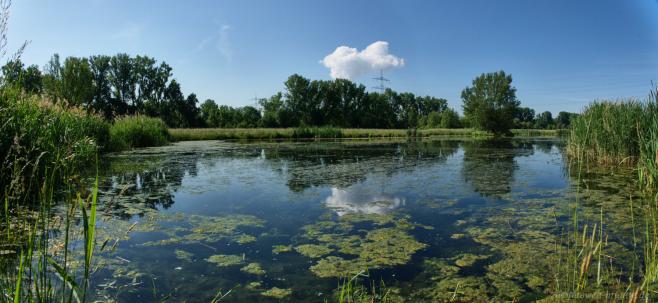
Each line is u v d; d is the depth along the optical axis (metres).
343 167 9.76
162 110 42.75
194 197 6.03
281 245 3.80
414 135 38.94
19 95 5.53
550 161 10.97
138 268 3.19
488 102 36.16
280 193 6.36
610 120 9.13
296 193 6.36
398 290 2.82
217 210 5.20
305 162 11.02
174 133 27.02
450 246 3.74
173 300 2.64
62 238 3.62
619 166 8.83
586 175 7.80
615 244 3.64
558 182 7.19
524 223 4.47
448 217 4.80
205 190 6.61
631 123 8.55
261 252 3.61
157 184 7.14
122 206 5.35
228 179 7.77
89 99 29.08
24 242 2.96
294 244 3.84
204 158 12.05
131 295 2.69
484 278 3.00
